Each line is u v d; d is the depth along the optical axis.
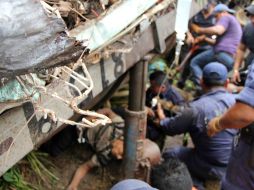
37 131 1.46
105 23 1.64
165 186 2.42
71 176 3.38
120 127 3.33
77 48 1.17
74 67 1.46
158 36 2.41
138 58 2.31
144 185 1.70
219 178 3.38
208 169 3.40
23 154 1.42
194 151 3.51
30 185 2.86
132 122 2.90
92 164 3.37
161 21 2.39
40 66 1.10
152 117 3.70
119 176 3.41
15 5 1.11
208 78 3.31
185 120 3.24
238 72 4.65
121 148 3.23
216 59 5.12
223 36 5.09
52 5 1.56
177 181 2.42
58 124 1.55
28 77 1.28
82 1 1.68
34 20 1.12
